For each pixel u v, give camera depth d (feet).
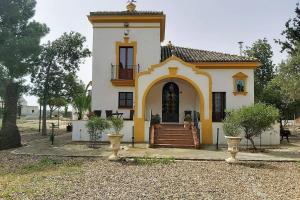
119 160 44.70
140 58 77.20
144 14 76.69
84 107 80.74
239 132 55.42
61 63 94.79
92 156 48.08
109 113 72.38
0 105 69.51
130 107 76.13
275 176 35.83
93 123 59.16
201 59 77.00
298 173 37.63
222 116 75.61
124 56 77.92
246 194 27.91
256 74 123.13
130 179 33.40
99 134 62.95
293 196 27.27
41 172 36.73
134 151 53.98
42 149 56.13
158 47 77.25
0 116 64.44
